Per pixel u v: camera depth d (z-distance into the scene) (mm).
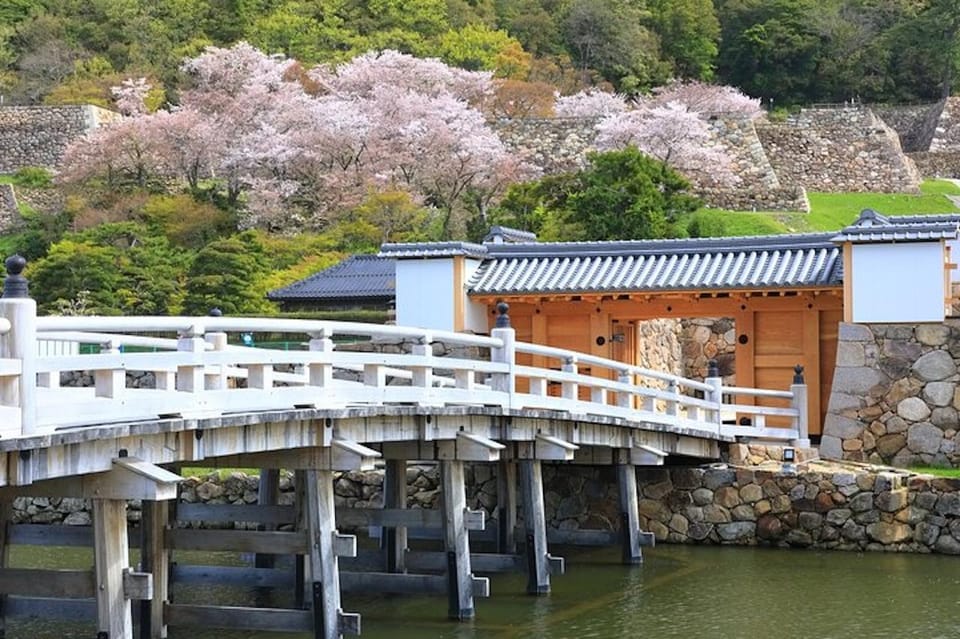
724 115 49531
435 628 13672
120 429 8875
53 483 9414
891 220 21953
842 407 20359
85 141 48281
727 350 27047
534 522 15375
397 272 22859
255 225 44250
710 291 21391
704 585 15961
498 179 43844
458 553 13898
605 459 17516
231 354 10227
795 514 18344
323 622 11602
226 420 9945
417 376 13227
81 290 33750
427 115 45969
